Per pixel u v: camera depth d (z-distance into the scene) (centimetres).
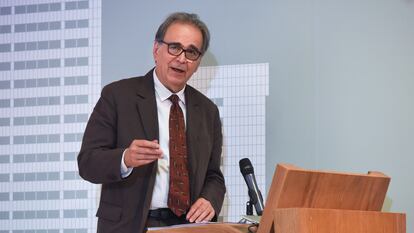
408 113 313
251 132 328
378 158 314
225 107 333
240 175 327
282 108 326
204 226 205
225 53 336
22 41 353
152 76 285
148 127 268
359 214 186
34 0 354
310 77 325
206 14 340
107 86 280
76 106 345
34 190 343
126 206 257
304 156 321
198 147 278
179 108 281
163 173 267
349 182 192
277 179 185
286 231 179
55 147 343
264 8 334
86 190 338
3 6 357
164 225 260
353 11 324
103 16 350
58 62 350
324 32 326
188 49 273
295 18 330
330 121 320
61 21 352
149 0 347
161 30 279
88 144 266
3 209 344
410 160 310
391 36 319
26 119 348
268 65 330
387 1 321
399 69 316
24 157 346
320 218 180
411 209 308
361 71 320
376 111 316
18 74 352
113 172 247
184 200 263
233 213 326
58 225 338
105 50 347
